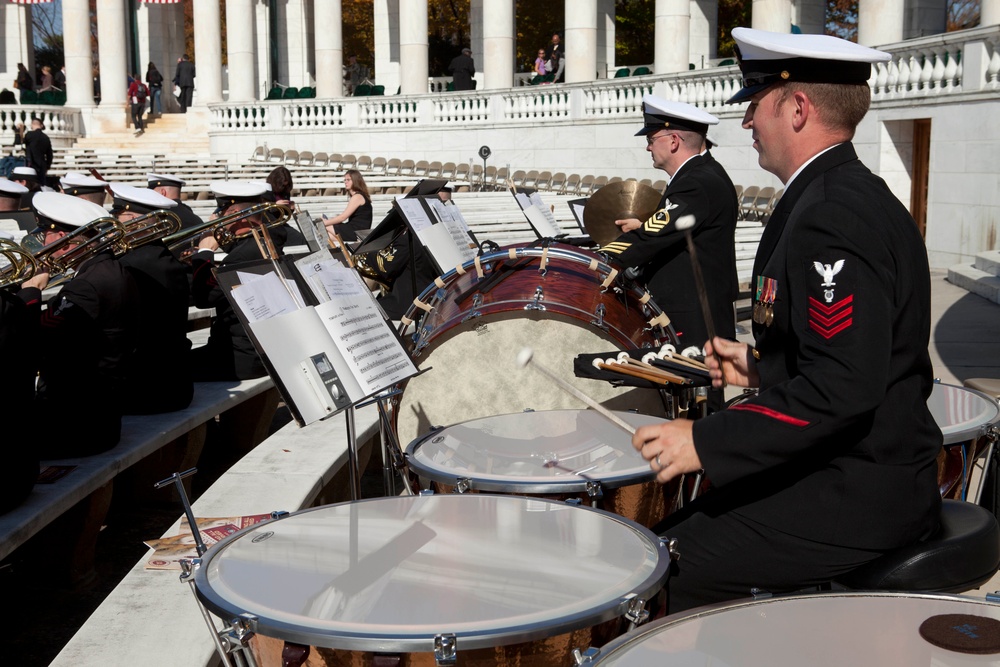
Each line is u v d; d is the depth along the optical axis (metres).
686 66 29.33
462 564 2.48
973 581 2.64
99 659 3.08
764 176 22.80
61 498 4.48
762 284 2.64
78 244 5.42
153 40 43.25
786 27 27.27
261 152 32.66
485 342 4.36
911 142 19.94
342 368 3.26
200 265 7.16
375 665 2.12
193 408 6.30
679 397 4.36
